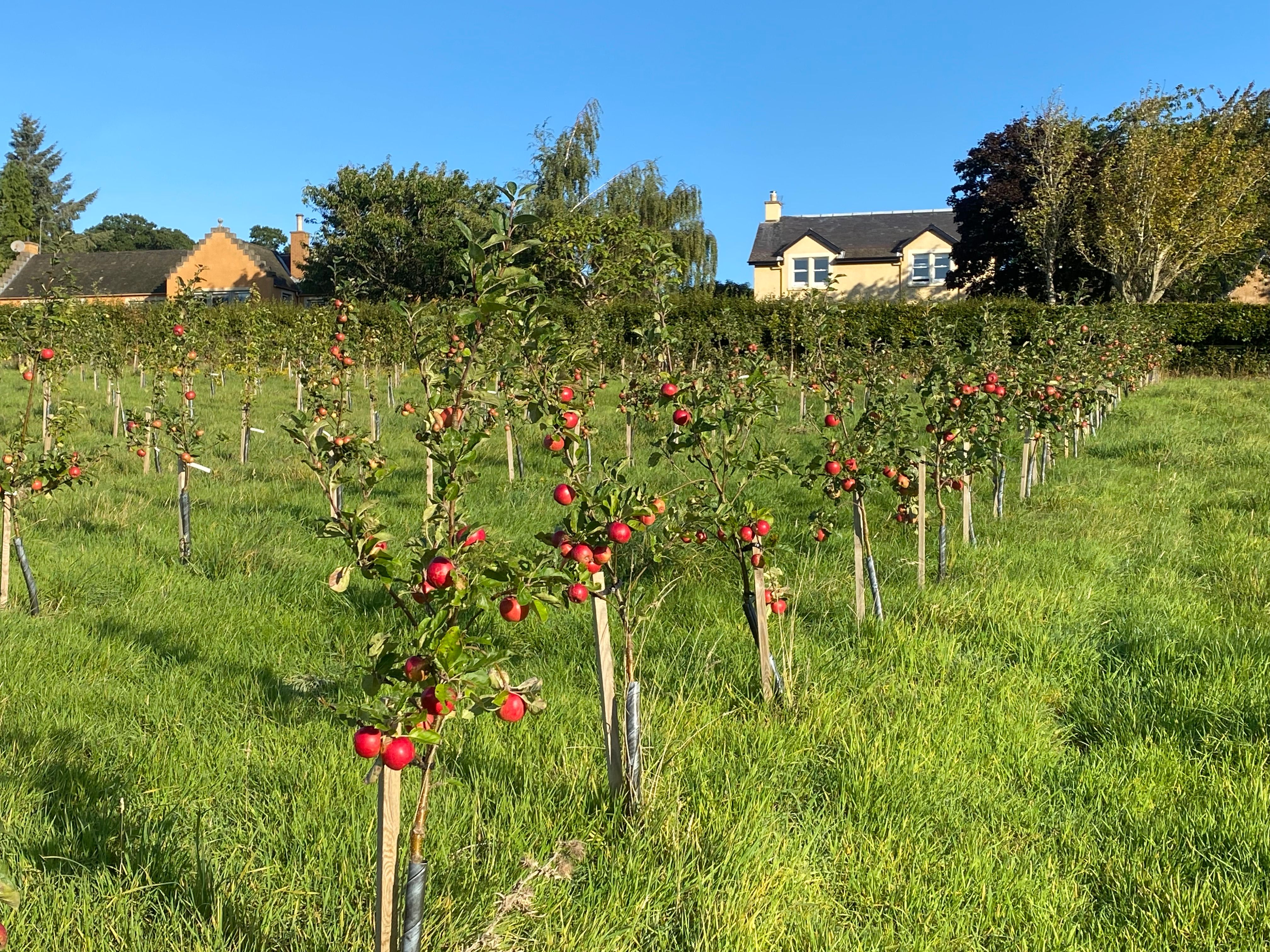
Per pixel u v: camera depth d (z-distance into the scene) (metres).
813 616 6.27
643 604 6.34
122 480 10.60
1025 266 39.78
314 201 45.00
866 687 5.08
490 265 2.99
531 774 4.01
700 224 39.22
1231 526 8.57
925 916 3.22
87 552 7.50
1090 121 39.12
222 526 8.42
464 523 2.86
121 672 5.28
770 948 3.03
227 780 3.98
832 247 45.53
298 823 3.52
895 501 9.56
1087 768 4.28
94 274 55.34
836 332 17.81
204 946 2.81
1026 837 3.77
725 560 7.09
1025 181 38.44
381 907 2.44
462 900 3.09
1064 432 11.53
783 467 4.82
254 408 18.02
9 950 2.74
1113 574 7.29
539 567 2.98
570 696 4.89
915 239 44.94
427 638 2.40
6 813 3.59
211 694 4.98
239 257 53.78
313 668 5.40
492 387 4.61
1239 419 15.76
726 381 5.73
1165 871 3.49
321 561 7.54
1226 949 3.09
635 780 3.77
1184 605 6.42
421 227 43.16
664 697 4.85
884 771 4.11
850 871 3.47
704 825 3.64
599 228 28.06
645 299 27.25
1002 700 5.00
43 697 4.80
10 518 6.16
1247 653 5.39
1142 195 32.97
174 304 14.60
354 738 2.36
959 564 7.39
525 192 3.04
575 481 3.82
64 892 3.05
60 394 16.14
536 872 3.22
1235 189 32.41
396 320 23.09
